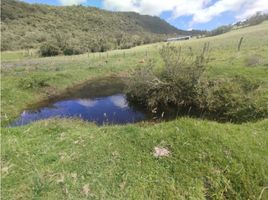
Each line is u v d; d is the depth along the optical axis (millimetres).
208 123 7828
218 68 16578
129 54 44219
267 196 5559
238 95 12117
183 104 13812
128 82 18047
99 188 5742
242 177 5883
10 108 14922
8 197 5551
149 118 13047
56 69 29328
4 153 7027
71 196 5551
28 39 82125
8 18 106688
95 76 28125
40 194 5602
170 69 14508
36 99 18094
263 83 13047
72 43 64000
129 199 5512
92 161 6469
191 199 5547
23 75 22750
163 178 5969
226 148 6617
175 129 7383
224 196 5668
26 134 8469
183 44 48250
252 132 7633
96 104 17031
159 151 6668
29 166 6461
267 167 6098
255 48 30516
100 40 73875
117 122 12602
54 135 8234
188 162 6316
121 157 6566
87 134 7742
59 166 6359
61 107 16516
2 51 71312
